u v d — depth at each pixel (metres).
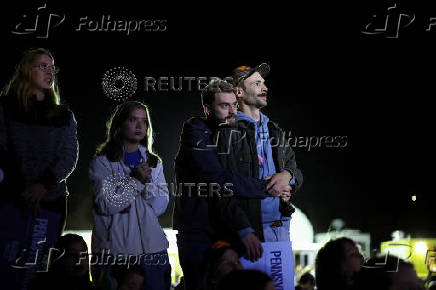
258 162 4.52
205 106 4.62
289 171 4.55
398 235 14.20
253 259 4.19
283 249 4.34
